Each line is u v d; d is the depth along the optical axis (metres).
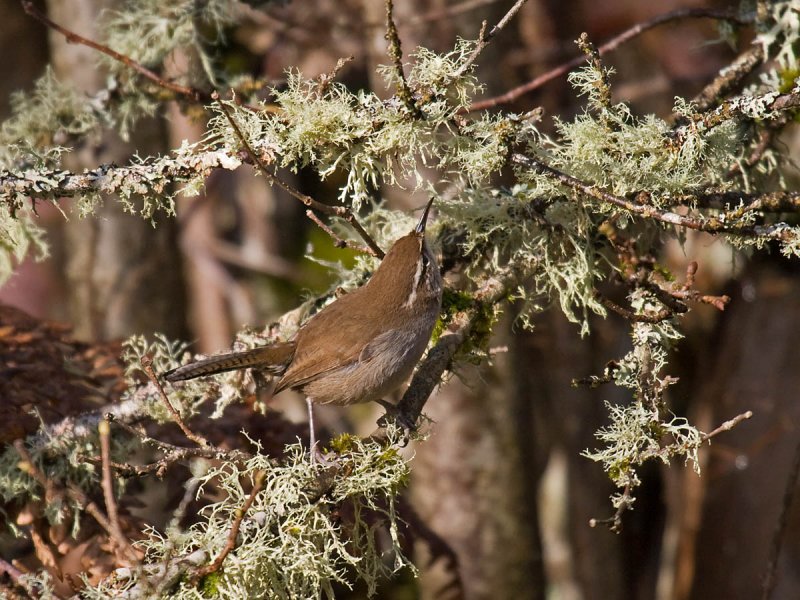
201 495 9.87
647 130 8.69
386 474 8.12
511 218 9.25
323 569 7.81
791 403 13.88
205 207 18.28
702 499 14.25
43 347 10.15
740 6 10.76
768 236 7.84
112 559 8.69
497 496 12.80
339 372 9.48
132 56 11.40
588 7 16.89
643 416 8.30
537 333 14.62
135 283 13.80
